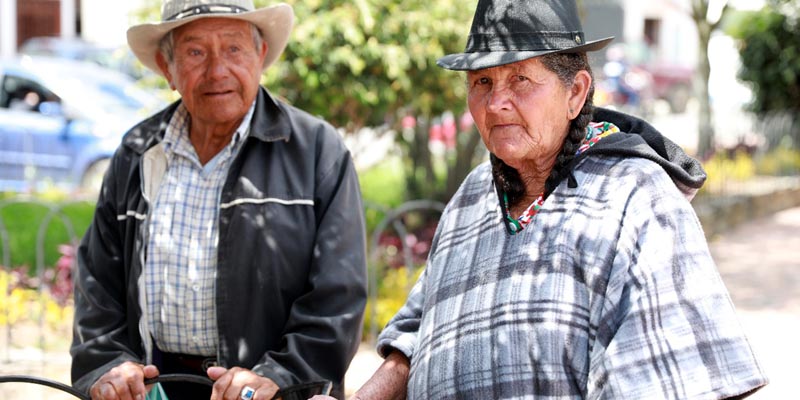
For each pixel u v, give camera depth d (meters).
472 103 2.24
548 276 2.13
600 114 2.37
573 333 2.09
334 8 6.02
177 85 3.03
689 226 2.08
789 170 12.09
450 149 10.08
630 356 2.00
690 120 22.19
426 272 2.54
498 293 2.19
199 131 3.08
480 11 2.23
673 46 32.16
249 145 3.02
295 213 2.97
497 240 2.25
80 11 23.31
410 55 6.05
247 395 2.68
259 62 3.08
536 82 2.17
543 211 2.20
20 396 4.71
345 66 6.01
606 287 2.08
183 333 3.00
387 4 6.09
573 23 2.21
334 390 2.89
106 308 3.06
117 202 3.11
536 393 2.11
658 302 2.02
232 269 2.92
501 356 2.15
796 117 12.62
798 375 5.48
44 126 10.83
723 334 2.01
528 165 2.28
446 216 2.45
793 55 12.78
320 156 3.06
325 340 2.86
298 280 2.96
